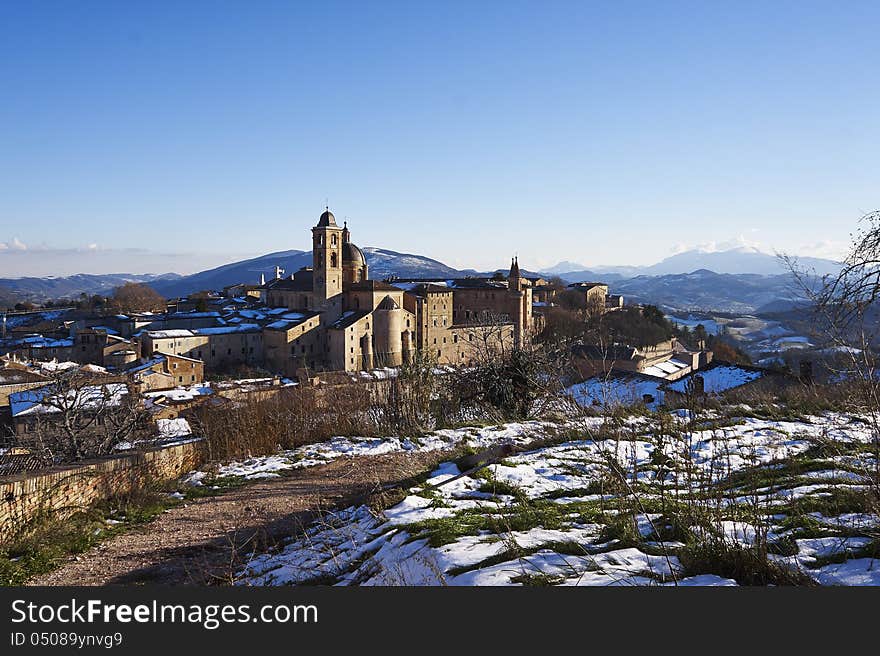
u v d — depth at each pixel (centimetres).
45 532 1043
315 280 10125
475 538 745
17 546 982
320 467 1619
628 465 1078
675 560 600
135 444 2030
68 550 1019
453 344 10938
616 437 969
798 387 2127
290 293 11175
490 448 1230
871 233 809
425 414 2173
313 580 759
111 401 2506
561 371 2036
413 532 818
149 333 9125
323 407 2198
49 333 10956
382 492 1107
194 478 1585
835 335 739
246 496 1378
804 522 675
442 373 2327
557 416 1688
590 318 10106
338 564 802
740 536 640
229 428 1953
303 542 951
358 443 1866
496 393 2111
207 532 1120
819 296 779
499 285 11412
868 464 789
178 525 1180
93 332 9325
